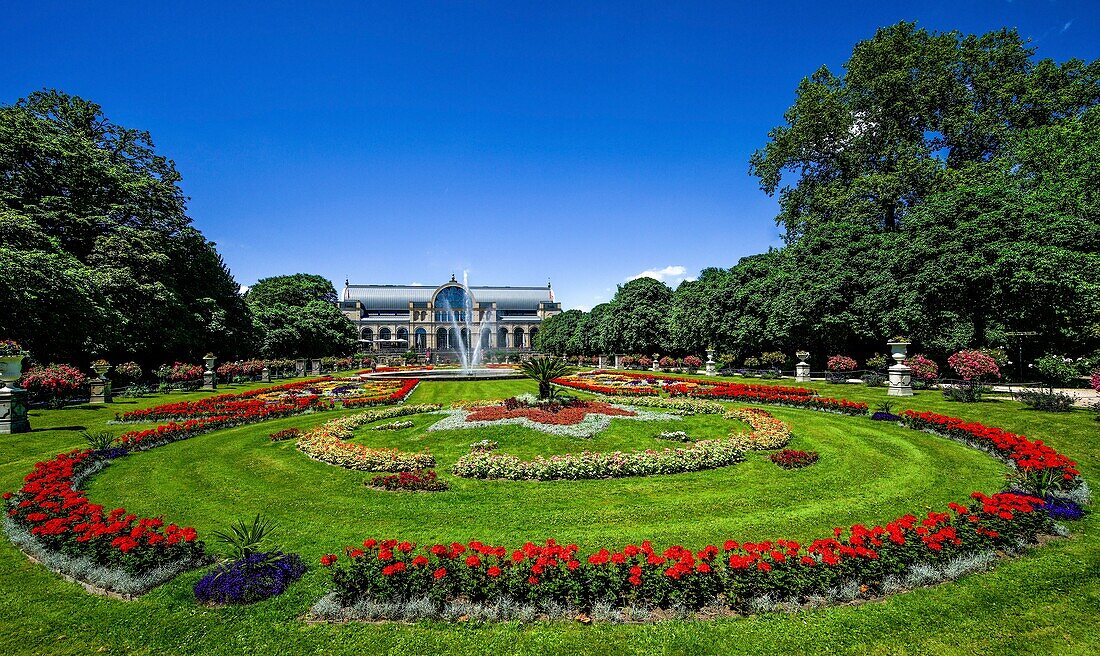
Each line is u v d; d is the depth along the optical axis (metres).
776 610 5.17
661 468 10.36
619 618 5.08
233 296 45.09
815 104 38.97
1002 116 36.06
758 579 5.34
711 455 11.06
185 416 17.92
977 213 26.08
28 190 30.11
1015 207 24.81
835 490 9.22
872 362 28.81
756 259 42.09
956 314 25.53
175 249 35.06
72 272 26.00
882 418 15.80
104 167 32.31
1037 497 7.91
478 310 115.19
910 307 26.84
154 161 39.25
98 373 23.89
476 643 4.78
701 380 32.84
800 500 8.73
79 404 21.80
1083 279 21.58
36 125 29.78
